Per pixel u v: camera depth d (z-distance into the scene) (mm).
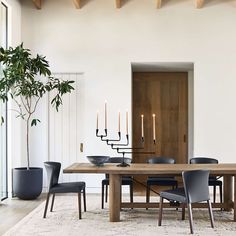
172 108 7535
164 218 4645
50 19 6582
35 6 6547
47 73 5793
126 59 6555
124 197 6152
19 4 6477
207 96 6516
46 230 4102
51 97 6602
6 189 6137
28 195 5762
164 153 7512
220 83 6512
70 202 5621
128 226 4262
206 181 4180
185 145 7488
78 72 6582
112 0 6582
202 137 6500
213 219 4410
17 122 6320
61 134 6598
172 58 6535
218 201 5707
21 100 6371
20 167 6332
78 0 6297
